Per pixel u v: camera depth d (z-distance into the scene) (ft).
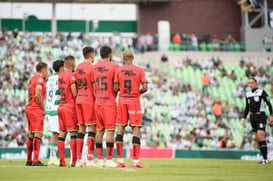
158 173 74.74
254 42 363.76
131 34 380.58
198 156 189.06
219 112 269.44
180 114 266.16
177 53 328.49
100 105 90.68
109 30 377.91
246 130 247.29
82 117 93.20
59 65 106.22
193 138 239.50
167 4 377.91
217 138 241.55
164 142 236.84
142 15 374.22
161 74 307.99
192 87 305.53
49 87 106.63
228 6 387.34
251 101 122.83
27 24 364.58
